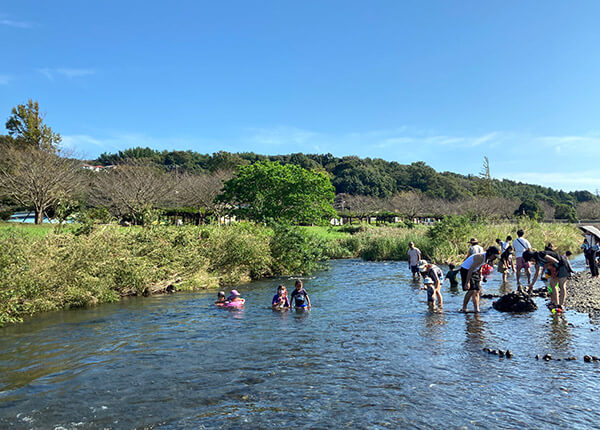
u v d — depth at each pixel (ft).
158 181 155.94
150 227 57.36
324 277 65.92
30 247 42.24
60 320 34.47
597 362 22.12
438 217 295.89
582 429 14.80
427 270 39.60
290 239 70.69
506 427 15.01
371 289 52.08
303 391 18.67
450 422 15.46
